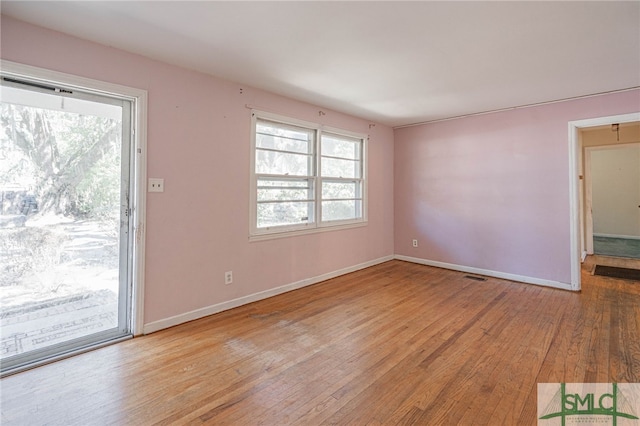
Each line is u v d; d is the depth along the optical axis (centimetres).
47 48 221
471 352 239
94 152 253
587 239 592
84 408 177
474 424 166
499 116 441
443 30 225
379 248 534
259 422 167
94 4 193
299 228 400
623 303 342
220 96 318
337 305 340
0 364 216
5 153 219
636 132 530
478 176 463
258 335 268
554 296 367
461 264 484
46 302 236
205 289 310
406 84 335
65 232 243
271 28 223
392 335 268
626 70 296
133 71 260
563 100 389
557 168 397
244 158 340
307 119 405
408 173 543
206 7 198
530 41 241
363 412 175
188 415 172
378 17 209
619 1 191
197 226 303
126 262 269
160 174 277
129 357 232
